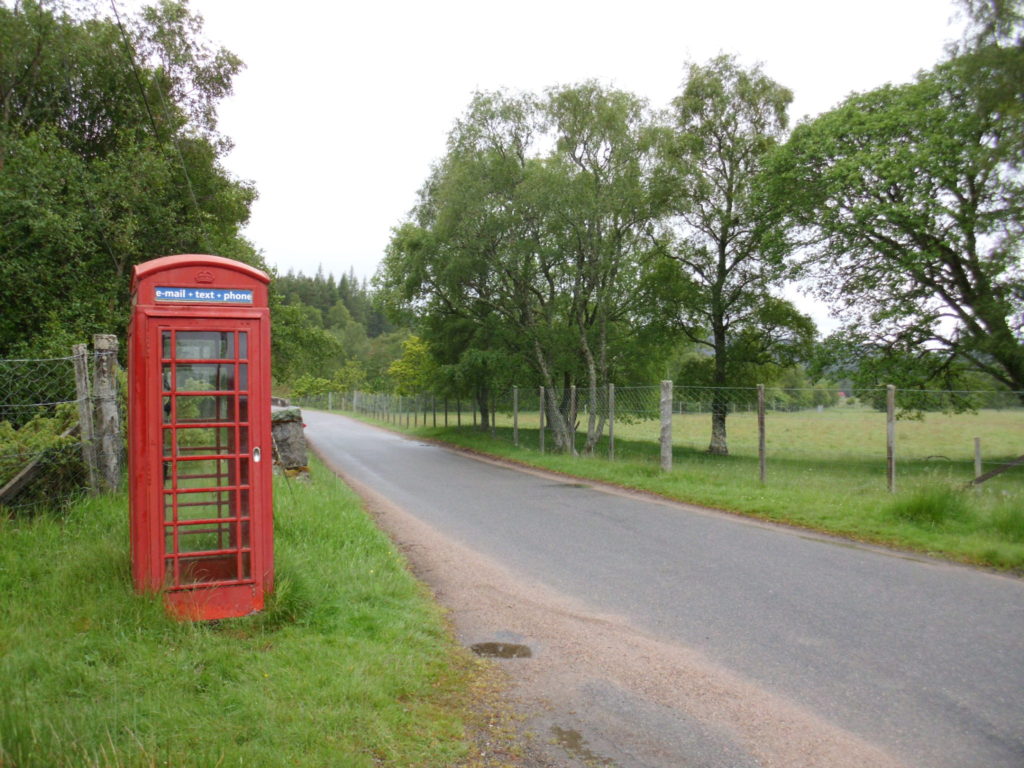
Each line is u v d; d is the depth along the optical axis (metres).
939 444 16.75
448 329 30.08
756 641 5.29
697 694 4.37
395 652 4.68
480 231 22.61
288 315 29.75
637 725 3.96
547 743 3.73
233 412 5.37
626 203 21.77
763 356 29.42
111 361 7.66
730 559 7.85
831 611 5.97
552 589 6.70
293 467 12.55
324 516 8.38
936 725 3.95
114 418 7.66
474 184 22.11
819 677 4.61
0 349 14.20
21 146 14.41
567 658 4.96
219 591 5.08
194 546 5.39
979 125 18.88
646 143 21.91
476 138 23.55
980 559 7.57
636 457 19.53
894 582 6.84
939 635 5.37
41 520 6.43
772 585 6.78
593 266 22.20
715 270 29.83
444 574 7.26
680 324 29.78
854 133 22.31
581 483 14.98
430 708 4.04
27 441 7.15
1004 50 15.46
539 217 22.03
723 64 27.86
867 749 3.69
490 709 4.12
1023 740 3.77
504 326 25.59
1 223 14.01
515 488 14.20
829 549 8.29
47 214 13.77
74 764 2.94
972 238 20.67
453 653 4.96
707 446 24.56
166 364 5.09
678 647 5.18
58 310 14.48
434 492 13.63
